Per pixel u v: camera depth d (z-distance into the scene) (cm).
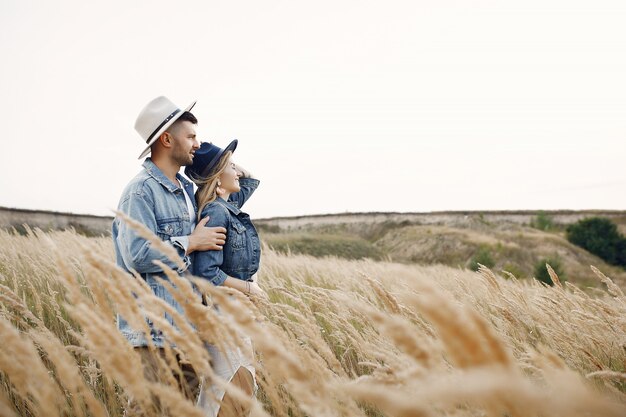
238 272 274
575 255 4078
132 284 133
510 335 293
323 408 103
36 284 458
